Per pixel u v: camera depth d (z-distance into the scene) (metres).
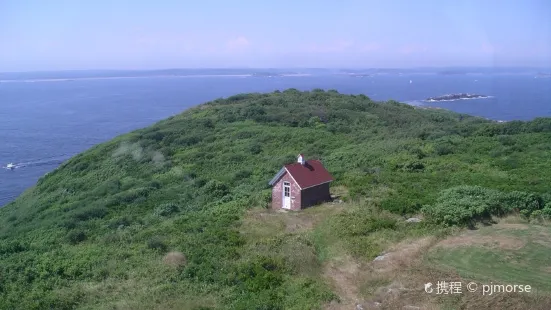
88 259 22.67
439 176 34.34
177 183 44.06
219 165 49.22
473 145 44.59
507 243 21.44
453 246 21.50
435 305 16.14
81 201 42.06
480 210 24.41
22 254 24.55
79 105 179.00
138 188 41.88
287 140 58.28
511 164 36.16
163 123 73.69
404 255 20.86
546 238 21.89
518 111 136.00
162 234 26.62
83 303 18.20
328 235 24.75
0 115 145.38
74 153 88.56
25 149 92.06
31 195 52.34
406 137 55.69
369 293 18.11
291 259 21.34
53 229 31.56
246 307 17.19
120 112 154.88
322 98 89.38
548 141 42.50
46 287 19.64
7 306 17.70
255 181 41.38
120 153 57.31
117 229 29.66
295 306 17.39
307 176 31.98
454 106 153.62
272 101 83.75
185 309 17.28
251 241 24.69
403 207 26.94
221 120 71.94
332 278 19.81
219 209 31.92
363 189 32.91
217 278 19.92
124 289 19.34
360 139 57.12
